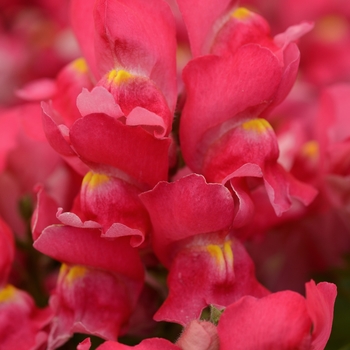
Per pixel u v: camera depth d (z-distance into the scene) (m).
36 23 0.55
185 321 0.34
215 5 0.35
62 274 0.36
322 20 0.55
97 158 0.34
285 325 0.33
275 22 0.53
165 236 0.35
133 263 0.35
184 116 0.35
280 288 0.42
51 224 0.36
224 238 0.35
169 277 0.35
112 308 0.36
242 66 0.34
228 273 0.35
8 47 0.53
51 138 0.35
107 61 0.35
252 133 0.35
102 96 0.33
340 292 0.41
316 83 0.54
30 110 0.39
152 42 0.34
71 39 0.51
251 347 0.33
